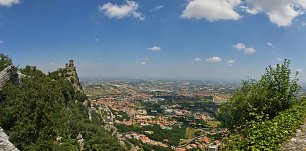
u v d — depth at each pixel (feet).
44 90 151.43
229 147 39.47
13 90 136.36
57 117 149.18
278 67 79.41
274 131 41.50
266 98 77.71
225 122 90.07
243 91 85.35
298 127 49.26
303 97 80.64
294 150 37.47
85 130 247.50
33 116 132.36
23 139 125.70
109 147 241.76
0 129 70.33
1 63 174.91
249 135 41.29
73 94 351.05
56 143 184.96
